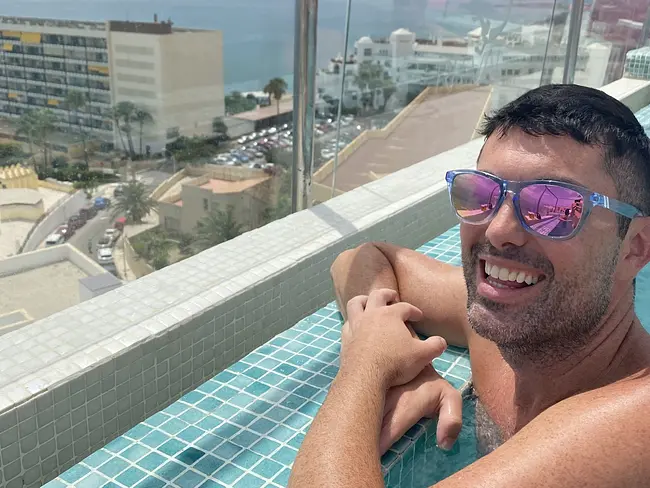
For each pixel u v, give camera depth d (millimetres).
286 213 1218
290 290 999
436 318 812
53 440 697
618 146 475
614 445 386
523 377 588
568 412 421
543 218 483
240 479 603
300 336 881
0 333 785
